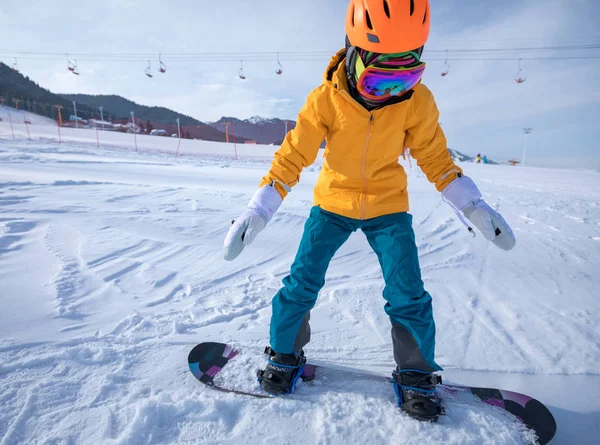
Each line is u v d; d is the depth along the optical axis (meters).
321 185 1.62
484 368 1.74
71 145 16.42
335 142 1.53
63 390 1.40
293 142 1.56
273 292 2.46
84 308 2.07
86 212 3.86
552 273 3.03
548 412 1.39
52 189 4.92
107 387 1.43
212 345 1.75
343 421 1.31
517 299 2.51
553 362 1.79
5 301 2.04
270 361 1.53
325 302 2.38
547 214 5.68
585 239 4.14
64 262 2.59
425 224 4.63
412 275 1.44
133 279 2.49
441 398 1.46
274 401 1.39
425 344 1.40
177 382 1.51
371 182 1.56
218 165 12.35
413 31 1.23
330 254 1.55
